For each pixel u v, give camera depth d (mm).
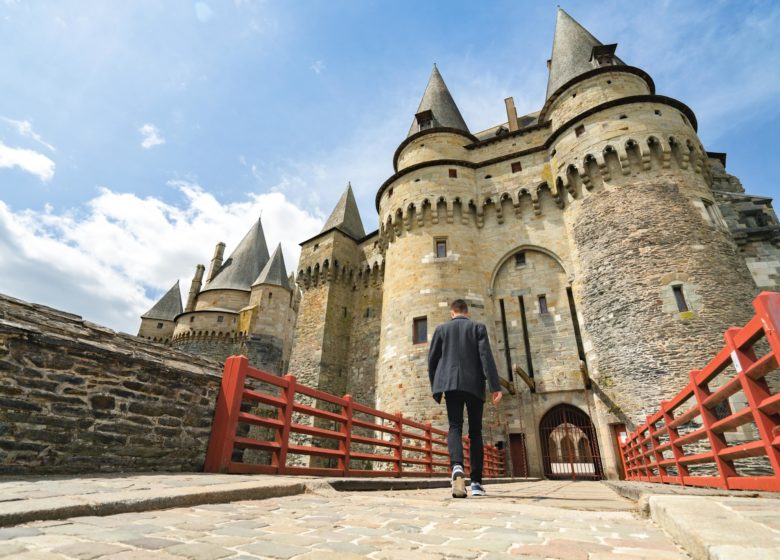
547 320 20062
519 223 22359
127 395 5910
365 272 31719
